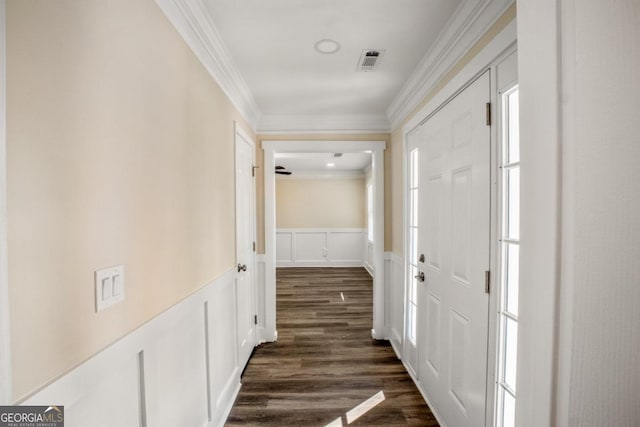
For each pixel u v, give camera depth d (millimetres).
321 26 1503
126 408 896
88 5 745
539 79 570
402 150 2492
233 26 1493
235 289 2105
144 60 994
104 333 794
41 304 616
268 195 2945
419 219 2104
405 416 1824
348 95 2428
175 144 1220
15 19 563
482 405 1309
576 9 521
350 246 6867
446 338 1668
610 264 524
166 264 1140
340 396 2031
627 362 529
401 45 1684
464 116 1477
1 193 536
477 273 1355
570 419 534
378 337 2963
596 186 522
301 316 3684
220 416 1737
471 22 1333
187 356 1323
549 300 555
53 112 647
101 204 788
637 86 521
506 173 1189
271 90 2312
